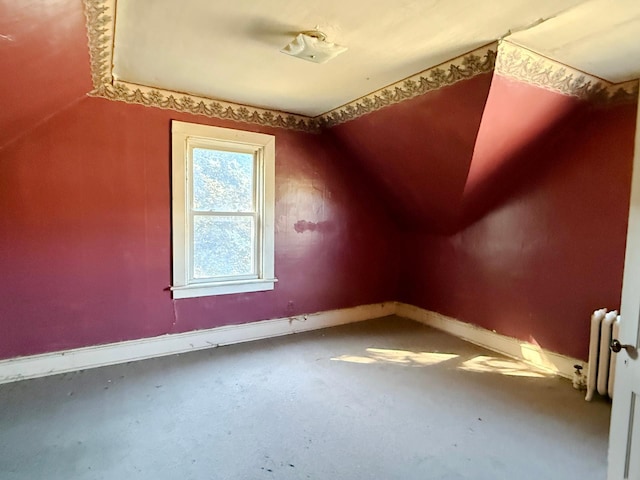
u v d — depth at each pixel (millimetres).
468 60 2285
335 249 4145
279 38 2137
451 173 3082
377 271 4492
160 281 3201
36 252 2730
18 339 2713
